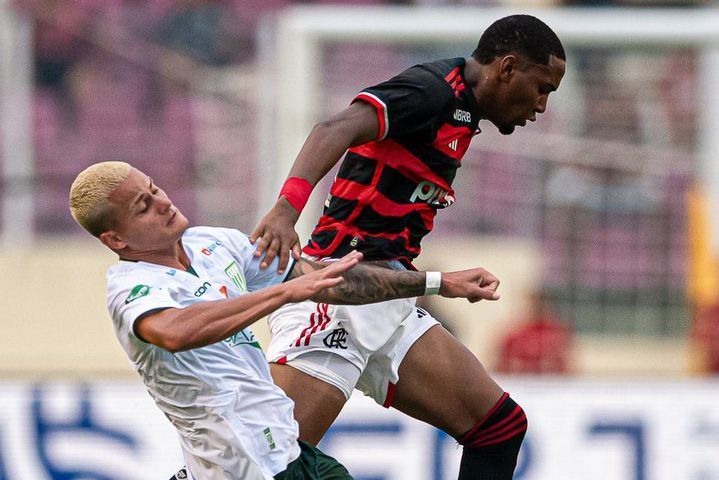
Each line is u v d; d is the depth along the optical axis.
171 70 37.75
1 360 36.09
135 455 26.83
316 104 34.88
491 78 14.98
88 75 37.84
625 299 35.97
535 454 27.36
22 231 37.06
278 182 34.72
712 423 27.39
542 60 14.89
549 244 36.25
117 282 13.36
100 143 37.31
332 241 15.40
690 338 35.25
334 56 34.97
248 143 35.97
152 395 14.10
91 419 26.91
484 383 16.23
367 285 14.47
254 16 38.62
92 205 13.39
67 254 37.00
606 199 36.06
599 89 36.09
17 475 26.73
